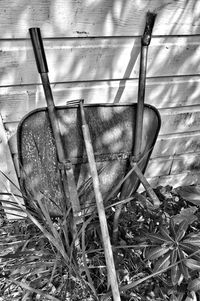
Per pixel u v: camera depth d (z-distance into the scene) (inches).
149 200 48.1
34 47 33.6
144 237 49.5
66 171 40.6
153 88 49.6
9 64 39.8
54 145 41.4
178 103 53.3
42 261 47.7
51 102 37.0
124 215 58.2
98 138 42.7
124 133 43.1
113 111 41.0
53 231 40.6
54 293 44.5
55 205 45.4
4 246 51.7
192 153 64.7
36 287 45.3
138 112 40.9
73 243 40.1
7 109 44.2
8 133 46.9
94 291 40.5
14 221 57.2
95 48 41.6
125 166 46.5
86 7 37.5
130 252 51.6
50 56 40.6
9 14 35.6
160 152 61.1
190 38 45.3
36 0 35.4
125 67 44.9
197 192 51.5
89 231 52.7
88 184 45.4
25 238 53.2
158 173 65.8
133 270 49.3
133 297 45.1
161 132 57.2
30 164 43.3
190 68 48.7
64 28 38.6
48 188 45.4
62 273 46.7
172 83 50.0
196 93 53.0
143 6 39.6
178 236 45.4
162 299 45.6
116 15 39.4
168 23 42.3
